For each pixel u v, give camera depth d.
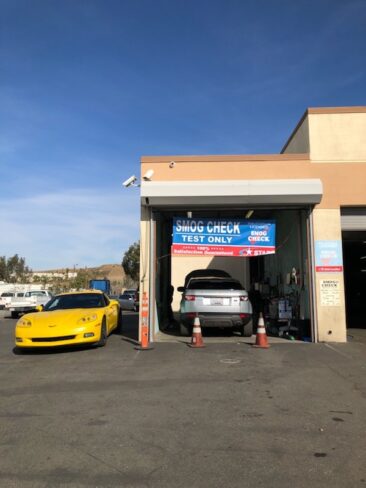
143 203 12.03
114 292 71.50
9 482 4.00
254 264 20.50
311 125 12.41
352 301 24.41
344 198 12.13
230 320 11.83
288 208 12.34
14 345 12.24
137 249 58.53
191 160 12.49
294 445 4.77
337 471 4.16
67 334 10.30
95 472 4.18
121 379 7.73
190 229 12.53
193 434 5.11
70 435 5.12
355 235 16.22
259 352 10.12
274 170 12.35
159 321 14.79
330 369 8.39
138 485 3.92
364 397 6.54
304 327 12.06
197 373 8.09
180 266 20.36
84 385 7.38
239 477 4.05
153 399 6.50
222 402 6.32
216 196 11.83
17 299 27.17
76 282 85.56
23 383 7.59
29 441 4.96
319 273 11.92
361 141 12.30
